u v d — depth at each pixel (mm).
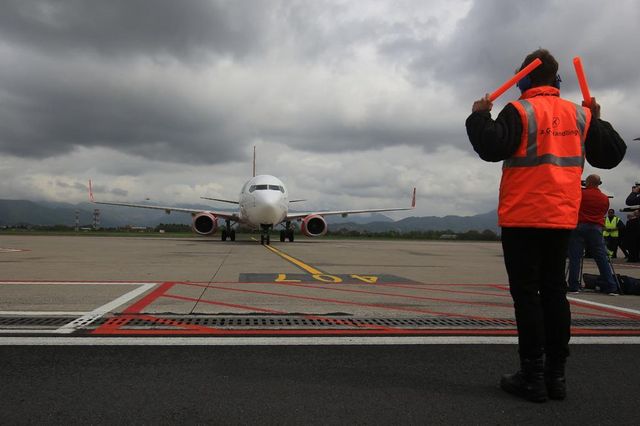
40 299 5965
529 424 2479
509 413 2623
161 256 14016
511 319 5117
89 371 3199
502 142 2887
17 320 4730
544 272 3092
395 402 2750
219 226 27359
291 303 5910
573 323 5035
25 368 3246
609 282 7523
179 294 6520
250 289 7137
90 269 9875
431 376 3217
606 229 16312
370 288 7594
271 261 12703
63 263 11328
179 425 2400
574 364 3527
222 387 2939
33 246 19562
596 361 3604
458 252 21062
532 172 2945
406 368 3377
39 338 4035
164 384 2975
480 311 5586
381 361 3527
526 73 3000
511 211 3006
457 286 8141
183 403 2682
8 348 3721
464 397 2850
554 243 3045
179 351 3703
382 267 11883
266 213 21859
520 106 2963
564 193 2932
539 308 2938
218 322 4754
